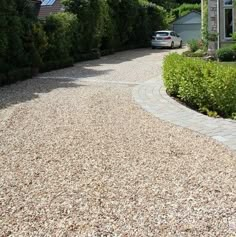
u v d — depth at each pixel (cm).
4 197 452
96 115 855
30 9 1680
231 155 586
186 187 467
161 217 395
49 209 418
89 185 478
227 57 1817
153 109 905
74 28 2091
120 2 2755
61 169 536
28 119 834
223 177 497
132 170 526
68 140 672
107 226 380
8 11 1443
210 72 891
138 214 402
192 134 703
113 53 2662
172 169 528
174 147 626
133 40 3184
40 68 1672
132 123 783
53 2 2820
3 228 382
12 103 1017
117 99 1028
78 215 403
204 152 600
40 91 1197
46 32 1762
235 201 429
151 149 617
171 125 766
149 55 2508
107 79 1441
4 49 1422
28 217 402
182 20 3856
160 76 1472
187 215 399
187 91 949
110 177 502
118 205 423
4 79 1337
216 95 868
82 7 2186
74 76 1550
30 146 645
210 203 425
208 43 2050
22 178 507
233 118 836
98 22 2322
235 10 1986
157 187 468
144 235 362
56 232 372
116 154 594
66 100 1034
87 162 561
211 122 787
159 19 3528
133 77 1479
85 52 2266
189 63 952
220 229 371
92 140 669
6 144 660
